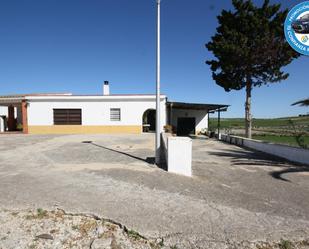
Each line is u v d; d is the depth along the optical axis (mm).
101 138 18094
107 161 9148
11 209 4527
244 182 6812
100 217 4195
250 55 16969
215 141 19766
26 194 5336
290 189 6191
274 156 11727
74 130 22766
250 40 17109
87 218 4207
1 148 12688
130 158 9797
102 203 4844
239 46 16734
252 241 3531
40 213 4363
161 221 4090
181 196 5375
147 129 24406
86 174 7145
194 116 26609
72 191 5566
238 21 17422
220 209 4680
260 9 16984
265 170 8477
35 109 22766
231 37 17156
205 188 6059
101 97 22578
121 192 5531
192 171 7953
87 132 22750
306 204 5094
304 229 3920
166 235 3654
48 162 8969
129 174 7148
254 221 4184
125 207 4656
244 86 19000
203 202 5039
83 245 3414
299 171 8344
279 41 16469
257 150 13906
